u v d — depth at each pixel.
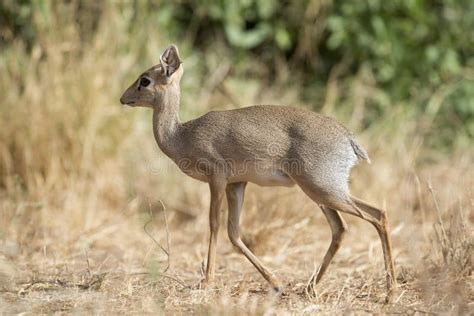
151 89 8.84
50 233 11.69
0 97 13.37
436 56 15.94
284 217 11.87
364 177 13.46
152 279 8.84
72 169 13.02
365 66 16.19
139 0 15.15
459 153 14.70
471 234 9.27
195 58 15.76
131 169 13.48
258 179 8.53
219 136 8.49
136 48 14.66
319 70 16.80
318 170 8.18
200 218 12.73
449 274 8.62
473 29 16.19
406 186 12.62
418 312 7.79
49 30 13.85
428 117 15.42
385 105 15.72
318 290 8.62
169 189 13.38
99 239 11.70
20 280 9.22
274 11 16.70
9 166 12.95
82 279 9.15
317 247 11.30
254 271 9.90
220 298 8.12
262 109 8.54
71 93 13.38
